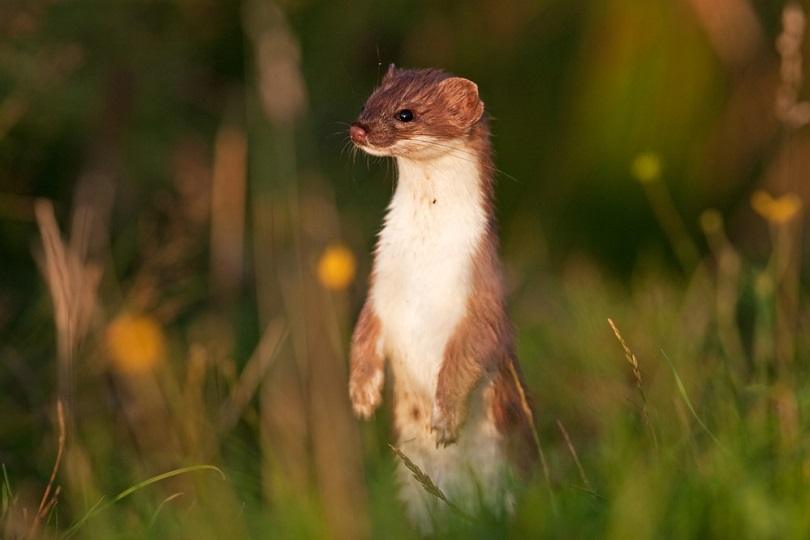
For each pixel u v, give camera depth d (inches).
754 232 601.9
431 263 333.4
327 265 357.4
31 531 298.0
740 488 264.7
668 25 575.5
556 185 602.5
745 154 598.2
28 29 506.6
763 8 595.5
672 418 325.7
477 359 328.8
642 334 429.1
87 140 547.5
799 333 386.9
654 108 583.2
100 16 536.7
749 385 332.2
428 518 312.2
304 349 414.9
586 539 262.7
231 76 593.9
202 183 542.6
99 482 356.8
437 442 324.8
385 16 604.1
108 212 523.5
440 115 339.0
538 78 605.9
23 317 471.8
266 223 518.0
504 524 277.6
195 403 387.5
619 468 289.6
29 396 427.2
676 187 592.7
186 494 343.0
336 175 599.2
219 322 503.5
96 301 437.7
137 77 557.9
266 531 292.4
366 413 344.8
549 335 460.4
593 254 598.9
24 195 526.0
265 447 346.3
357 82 608.1
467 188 338.3
